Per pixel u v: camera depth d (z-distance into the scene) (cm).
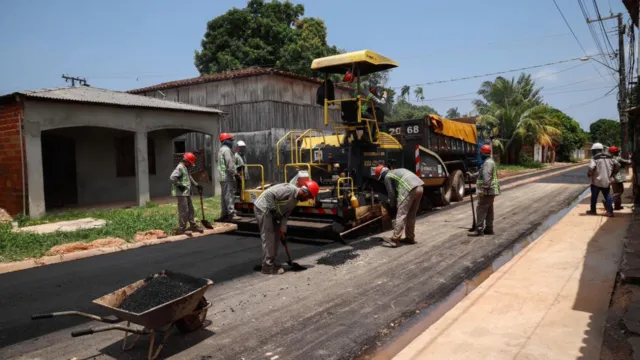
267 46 2992
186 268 683
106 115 1304
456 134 1469
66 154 1497
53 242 834
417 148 1138
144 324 364
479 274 630
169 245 859
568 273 597
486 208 882
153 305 401
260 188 1028
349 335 432
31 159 1132
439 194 1323
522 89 4072
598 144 1032
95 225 1005
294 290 569
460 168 1527
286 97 2127
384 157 1055
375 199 994
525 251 726
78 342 424
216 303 524
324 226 832
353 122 955
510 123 3859
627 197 1352
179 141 2045
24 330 453
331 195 912
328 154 997
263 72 1992
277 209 641
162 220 1072
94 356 394
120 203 1532
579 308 471
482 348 386
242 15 3000
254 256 759
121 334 443
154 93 2330
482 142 1780
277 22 3045
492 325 435
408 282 597
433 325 440
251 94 2056
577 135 5975
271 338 427
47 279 632
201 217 1155
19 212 1149
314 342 417
